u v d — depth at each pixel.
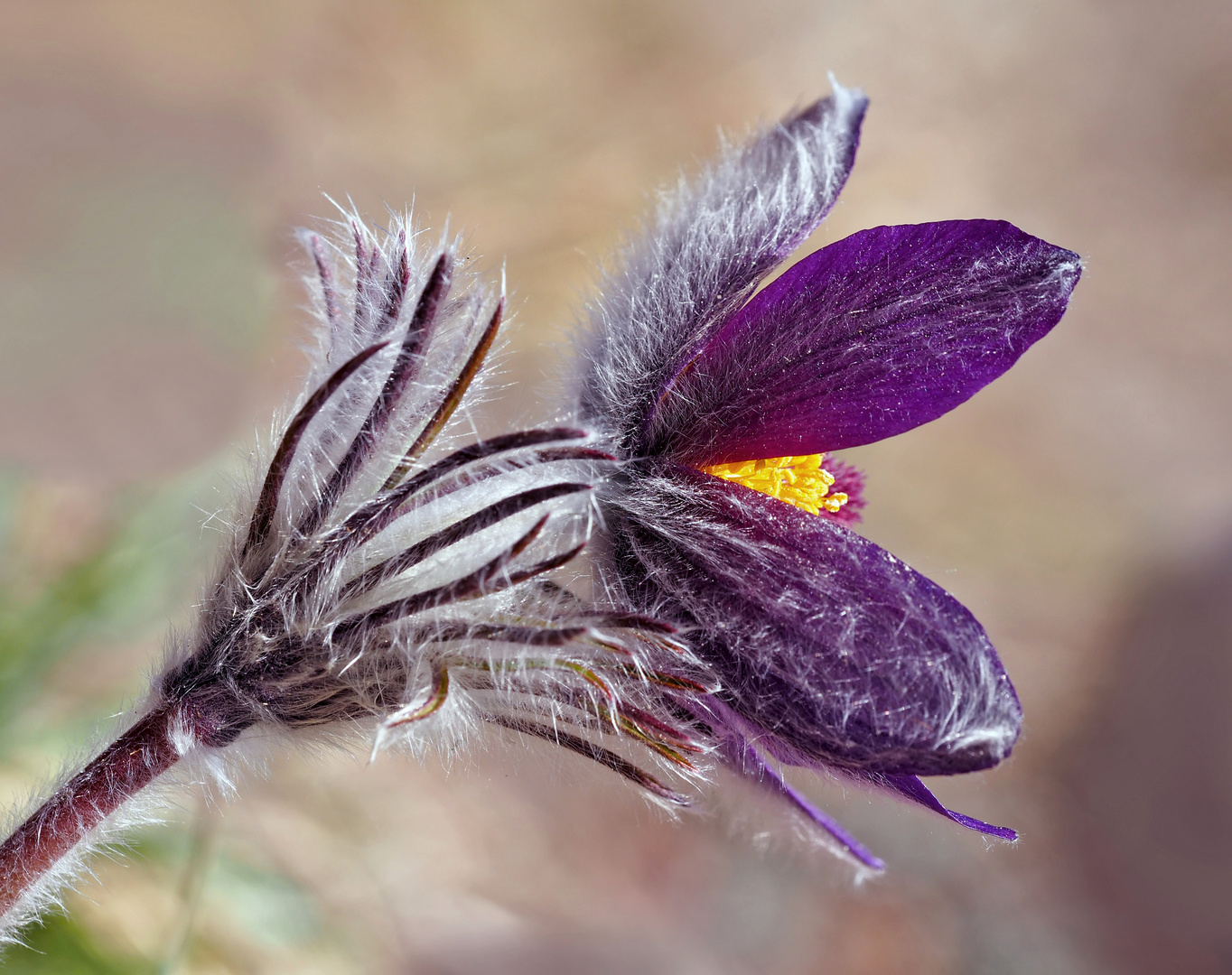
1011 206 0.67
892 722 0.25
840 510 0.27
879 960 0.46
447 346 0.26
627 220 0.38
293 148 0.46
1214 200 0.74
